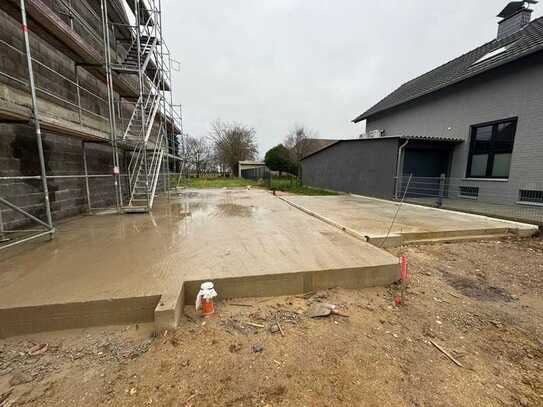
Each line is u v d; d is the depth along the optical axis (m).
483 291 2.98
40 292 2.23
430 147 10.02
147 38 8.21
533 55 7.10
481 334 2.22
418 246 4.44
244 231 4.46
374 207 7.64
